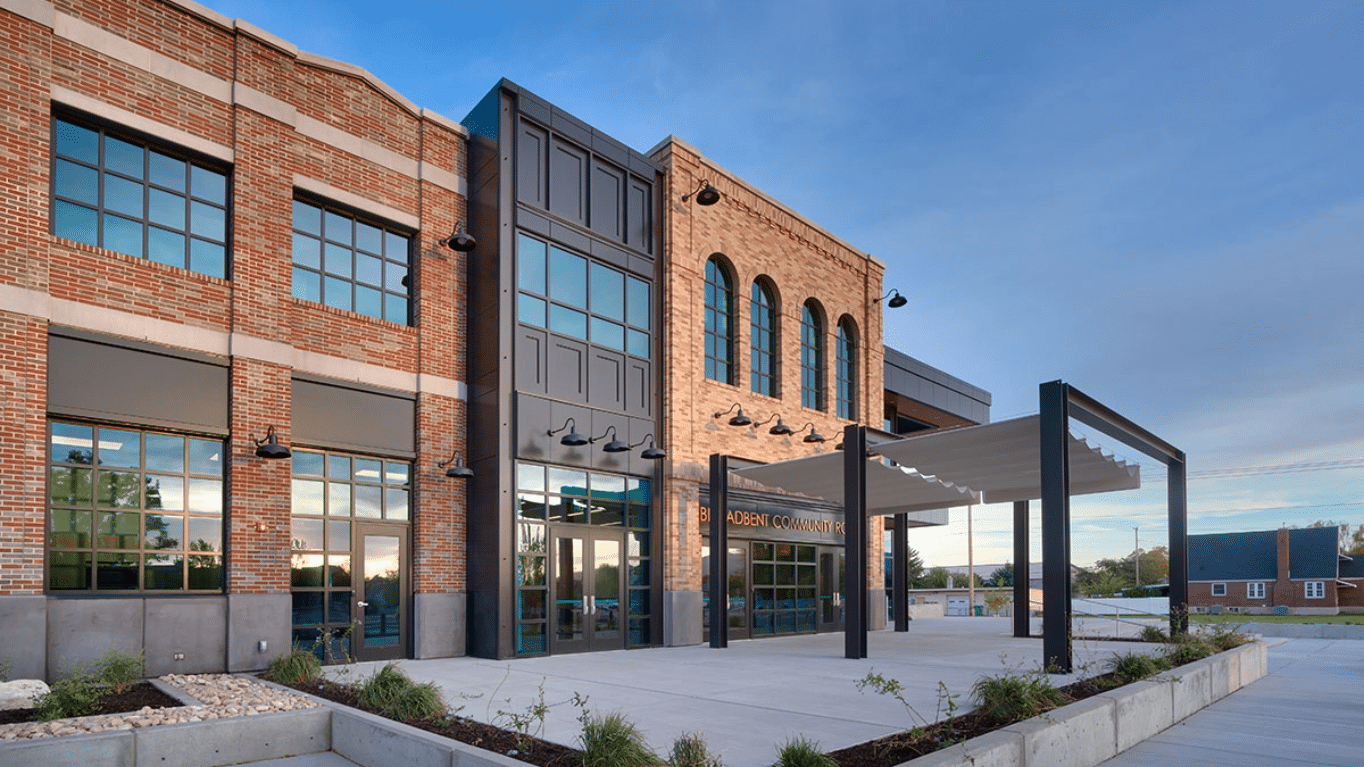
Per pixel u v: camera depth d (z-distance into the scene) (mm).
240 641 11969
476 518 15281
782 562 21578
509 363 15297
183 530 11945
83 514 11039
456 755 6574
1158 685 9461
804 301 23078
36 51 10914
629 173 18312
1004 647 17422
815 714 8883
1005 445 15133
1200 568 70875
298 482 13477
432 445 15109
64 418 10984
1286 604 65500
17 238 10500
